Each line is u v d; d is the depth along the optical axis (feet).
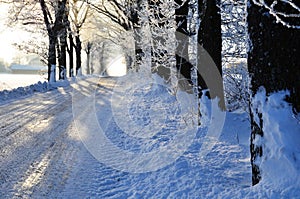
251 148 14.40
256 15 13.69
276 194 12.14
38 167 18.57
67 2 98.89
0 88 92.89
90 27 141.08
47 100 52.06
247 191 13.12
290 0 11.95
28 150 22.03
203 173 17.29
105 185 16.22
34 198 14.48
